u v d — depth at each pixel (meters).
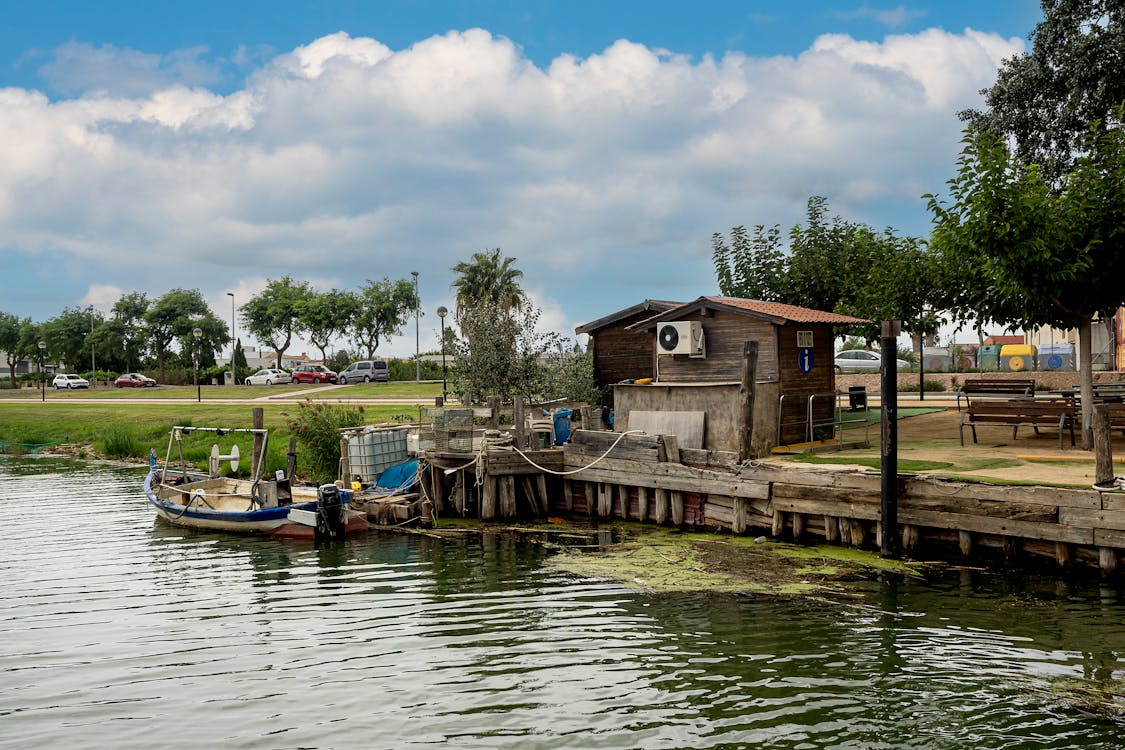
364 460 23.16
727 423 19.89
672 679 10.25
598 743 8.70
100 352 98.88
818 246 29.33
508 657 11.17
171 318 99.12
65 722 9.59
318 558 17.56
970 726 8.82
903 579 14.05
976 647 10.95
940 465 17.14
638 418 21.16
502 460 20.53
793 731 8.83
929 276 23.55
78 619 13.51
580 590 14.23
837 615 12.39
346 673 10.81
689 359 22.11
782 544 16.70
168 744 8.99
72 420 45.03
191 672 11.04
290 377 73.81
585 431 20.33
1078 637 11.18
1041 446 19.48
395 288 95.69
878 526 15.80
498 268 69.06
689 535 18.02
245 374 87.38
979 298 20.44
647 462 19.09
